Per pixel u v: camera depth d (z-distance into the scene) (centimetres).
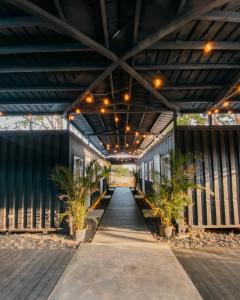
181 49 346
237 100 539
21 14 261
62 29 266
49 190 442
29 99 544
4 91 485
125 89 512
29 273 265
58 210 437
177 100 541
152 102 589
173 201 401
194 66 387
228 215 440
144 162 1159
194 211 439
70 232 407
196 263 292
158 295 217
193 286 234
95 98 555
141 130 914
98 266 281
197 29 300
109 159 1919
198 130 458
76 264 287
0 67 375
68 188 409
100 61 379
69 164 452
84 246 352
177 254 323
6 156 452
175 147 452
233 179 450
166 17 263
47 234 427
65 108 594
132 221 527
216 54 365
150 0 255
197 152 451
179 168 414
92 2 252
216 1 223
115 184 1988
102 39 312
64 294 220
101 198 970
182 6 238
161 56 366
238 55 368
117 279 249
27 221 437
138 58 370
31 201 441
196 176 445
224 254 323
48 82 457
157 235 414
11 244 366
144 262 292
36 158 450
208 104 588
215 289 231
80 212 397
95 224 497
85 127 838
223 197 444
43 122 1429
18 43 321
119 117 744
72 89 471
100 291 224
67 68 381
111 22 287
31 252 331
